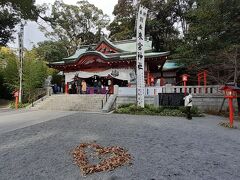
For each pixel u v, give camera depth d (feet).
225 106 48.39
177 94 43.32
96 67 75.00
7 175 13.67
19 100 67.41
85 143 20.06
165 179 12.48
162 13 121.08
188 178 12.58
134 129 26.48
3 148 19.48
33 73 68.59
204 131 25.84
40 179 12.96
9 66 72.59
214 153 17.33
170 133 24.34
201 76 64.23
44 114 43.11
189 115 35.83
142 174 13.23
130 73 70.69
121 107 48.37
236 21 48.47
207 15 56.13
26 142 21.21
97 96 57.57
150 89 52.49
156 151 17.74
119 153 16.94
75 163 15.33
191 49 64.28
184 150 18.06
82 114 41.83
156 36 122.72
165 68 88.28
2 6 69.10
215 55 57.52
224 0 47.06
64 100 59.36
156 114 40.93
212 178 12.57
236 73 50.83
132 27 125.08
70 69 78.95
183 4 120.06
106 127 27.76
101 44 81.71
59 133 24.59
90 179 12.74
